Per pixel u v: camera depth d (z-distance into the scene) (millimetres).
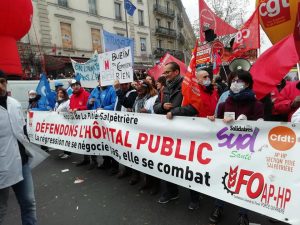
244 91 3510
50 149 8078
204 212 4074
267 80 4301
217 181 3580
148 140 4484
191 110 3961
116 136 5082
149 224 3838
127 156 4871
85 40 29484
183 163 3963
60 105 7395
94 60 7066
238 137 3387
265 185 3121
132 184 5176
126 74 5547
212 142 3646
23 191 3270
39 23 24875
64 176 5828
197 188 3807
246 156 3301
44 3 25234
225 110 3691
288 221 2920
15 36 7367
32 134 7102
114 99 5938
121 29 34406
